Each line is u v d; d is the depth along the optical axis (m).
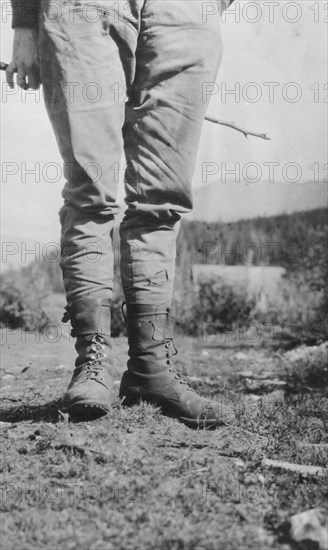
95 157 3.07
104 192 3.10
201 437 3.08
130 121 3.22
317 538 2.20
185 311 10.20
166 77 3.15
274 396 5.29
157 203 3.21
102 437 2.89
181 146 3.18
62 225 3.23
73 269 3.17
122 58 3.13
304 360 7.20
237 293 10.41
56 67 3.05
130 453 2.76
